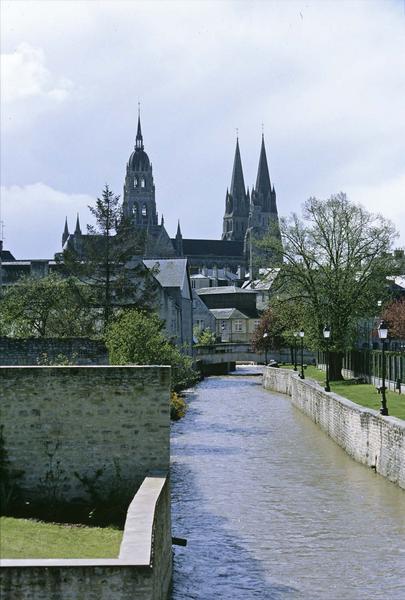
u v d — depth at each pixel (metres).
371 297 64.69
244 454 38.66
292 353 100.25
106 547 16.73
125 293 62.94
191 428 48.50
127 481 21.94
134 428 22.02
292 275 65.81
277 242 66.94
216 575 20.52
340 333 64.44
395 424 30.50
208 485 31.33
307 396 55.44
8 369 22.05
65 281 62.75
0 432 21.98
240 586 19.69
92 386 22.06
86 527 19.02
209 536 24.12
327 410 45.62
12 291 60.47
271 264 67.44
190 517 26.41
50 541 17.00
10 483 21.91
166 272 92.94
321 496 29.20
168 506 20.25
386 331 33.88
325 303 64.75
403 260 69.12
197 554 22.30
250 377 100.75
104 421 22.02
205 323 137.25
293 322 68.25
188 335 97.56
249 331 147.50
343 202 66.06
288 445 41.62
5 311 58.16
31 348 41.38
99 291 62.44
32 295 59.00
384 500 28.39
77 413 22.05
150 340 49.47
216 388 81.75
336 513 26.70
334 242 65.62
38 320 59.16
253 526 25.20
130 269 63.94
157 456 21.98
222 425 50.03
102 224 63.69
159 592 16.55
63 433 22.05
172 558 21.16
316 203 66.12
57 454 22.02
